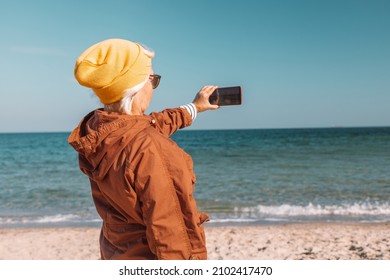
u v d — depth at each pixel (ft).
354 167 75.20
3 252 23.25
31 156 129.80
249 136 311.68
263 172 69.15
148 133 4.61
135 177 4.41
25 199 44.37
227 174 66.80
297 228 28.19
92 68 4.68
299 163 85.66
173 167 4.48
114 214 4.90
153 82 5.29
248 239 25.14
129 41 5.01
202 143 209.36
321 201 40.04
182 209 4.49
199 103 5.91
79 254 22.88
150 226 4.38
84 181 60.59
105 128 4.66
